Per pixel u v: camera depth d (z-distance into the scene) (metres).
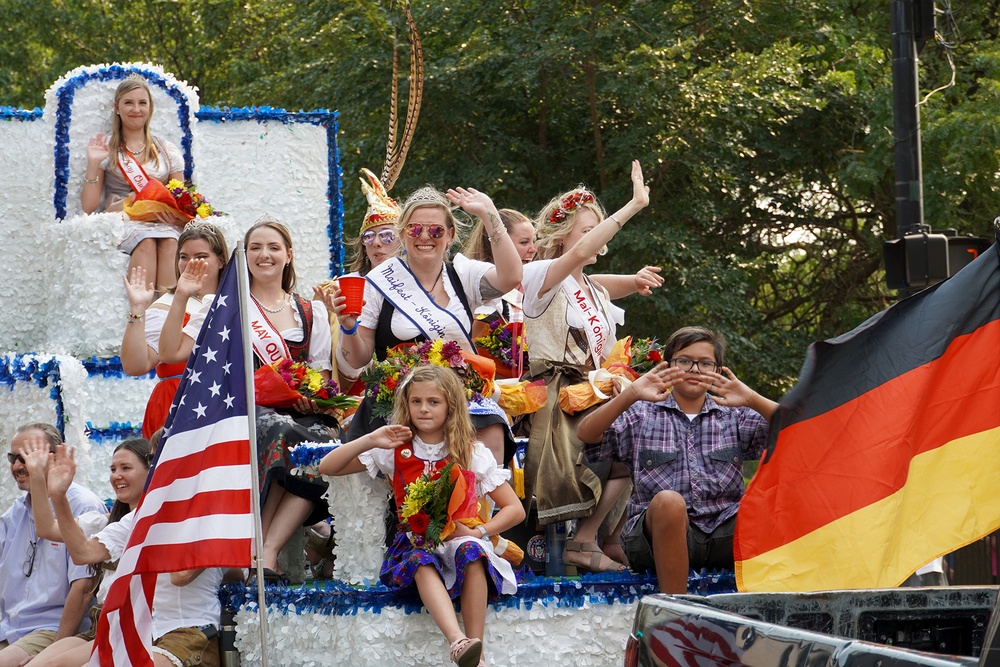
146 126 11.40
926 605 5.24
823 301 25.22
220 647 7.45
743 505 6.66
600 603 7.30
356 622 7.02
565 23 20.86
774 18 23.33
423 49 22.52
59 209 11.31
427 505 6.88
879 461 6.48
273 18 28.58
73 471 7.40
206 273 8.68
